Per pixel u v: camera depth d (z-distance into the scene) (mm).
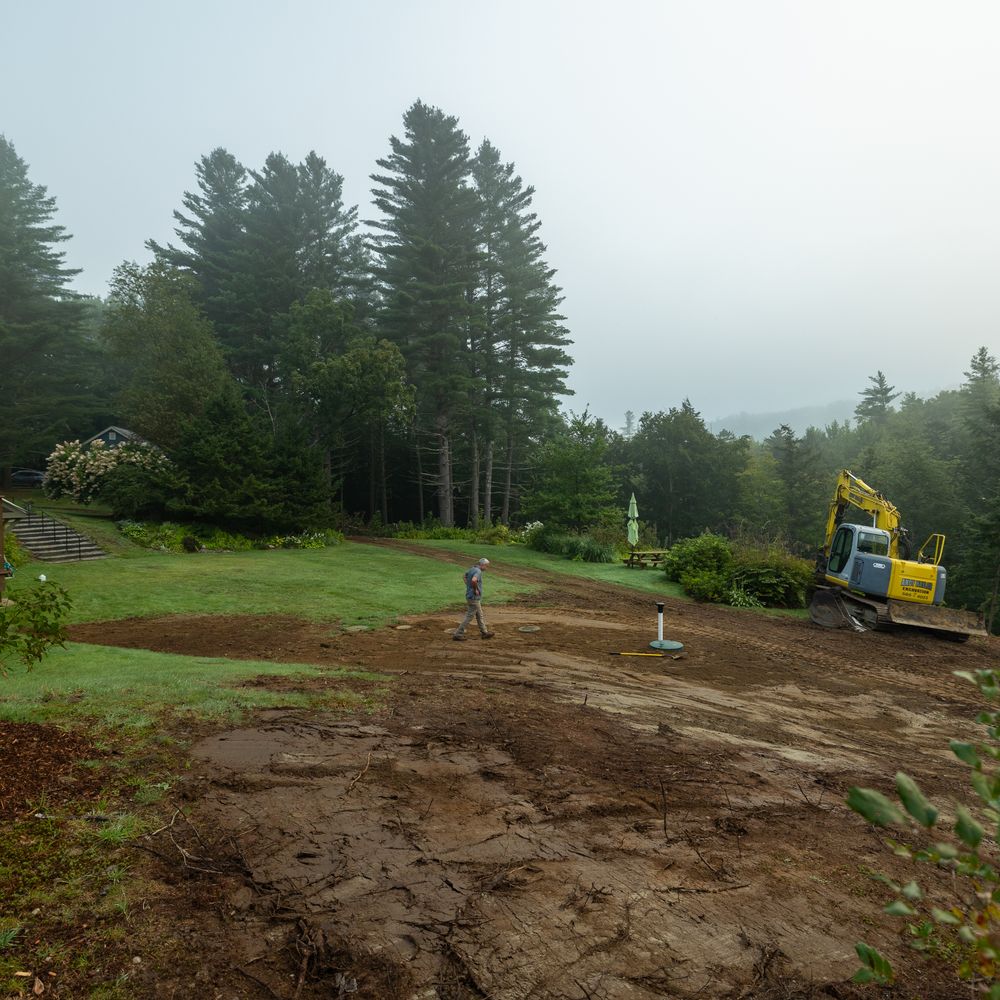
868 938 3721
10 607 7258
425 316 45562
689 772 6215
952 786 6773
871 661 13945
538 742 6695
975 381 72250
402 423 42969
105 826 4277
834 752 7617
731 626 17453
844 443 89125
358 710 7301
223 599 17516
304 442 36562
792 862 4582
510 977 3223
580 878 4164
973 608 38562
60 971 3023
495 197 50281
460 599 19219
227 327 48062
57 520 26547
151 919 3451
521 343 48562
